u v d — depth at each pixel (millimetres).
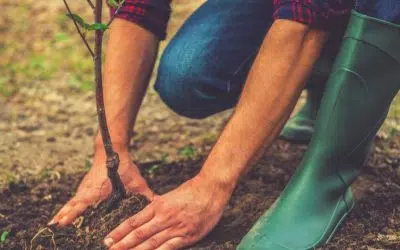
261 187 1963
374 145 2168
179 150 2281
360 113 1640
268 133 1629
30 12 3738
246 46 1842
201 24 1859
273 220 1652
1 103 2738
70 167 2242
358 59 1608
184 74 1824
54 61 3127
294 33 1583
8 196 2047
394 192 1902
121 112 1796
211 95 1859
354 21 1607
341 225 1746
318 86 2088
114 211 1721
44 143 2412
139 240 1639
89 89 2828
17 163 2277
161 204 1652
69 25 3553
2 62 3139
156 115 2555
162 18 1812
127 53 1794
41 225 1808
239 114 1640
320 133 1655
